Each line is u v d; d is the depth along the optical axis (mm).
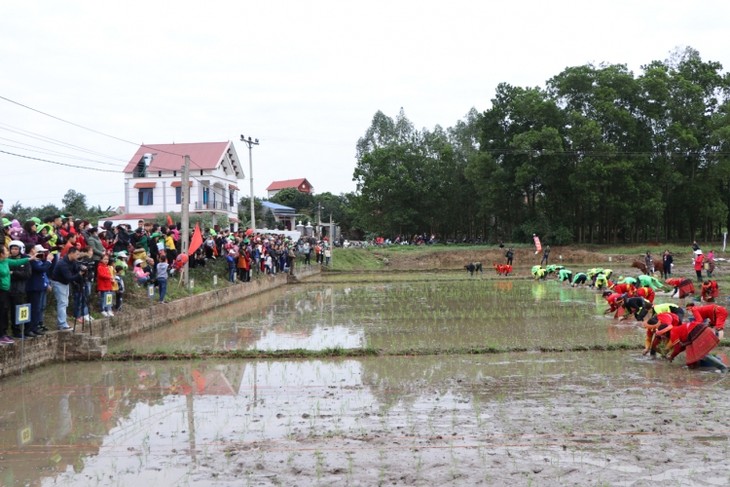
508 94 65125
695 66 64000
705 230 66938
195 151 54750
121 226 20922
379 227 72688
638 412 9117
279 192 93375
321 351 13961
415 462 7195
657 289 27016
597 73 61469
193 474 6977
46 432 8602
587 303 23688
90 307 16594
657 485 6496
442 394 10297
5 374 11898
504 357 13492
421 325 18297
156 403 10094
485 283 35125
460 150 72625
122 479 6879
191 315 21922
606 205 58156
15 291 12641
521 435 8109
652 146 61281
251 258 32438
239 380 11641
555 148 57344
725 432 8156
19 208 35594
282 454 7543
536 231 62406
